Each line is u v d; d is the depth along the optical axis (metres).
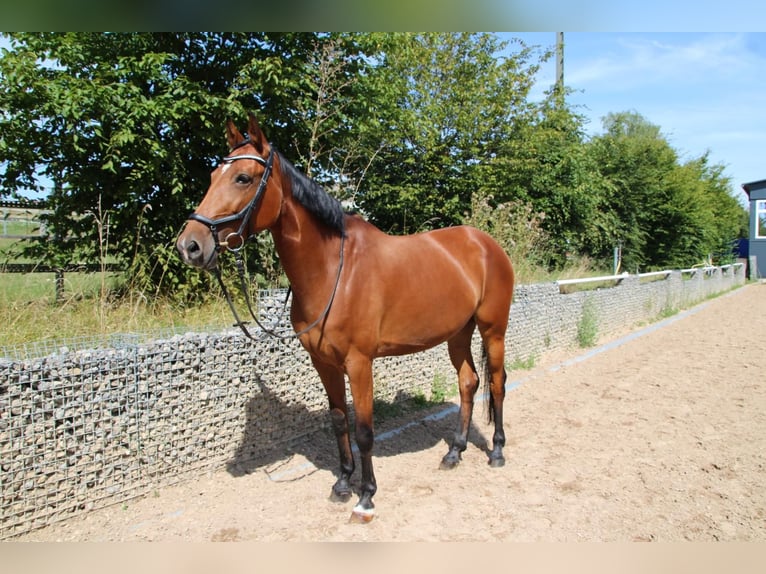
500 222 8.30
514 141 11.56
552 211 12.79
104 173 6.08
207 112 5.93
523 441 4.20
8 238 7.10
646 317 10.96
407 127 10.34
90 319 4.48
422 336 3.23
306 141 6.99
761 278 26.72
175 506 3.09
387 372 4.92
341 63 6.66
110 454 3.05
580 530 2.83
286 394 3.98
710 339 8.83
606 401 5.25
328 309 2.84
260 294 4.33
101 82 5.71
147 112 5.43
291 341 4.01
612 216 16.03
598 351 7.74
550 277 9.26
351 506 3.13
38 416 2.79
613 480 3.43
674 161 18.80
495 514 3.02
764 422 4.50
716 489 3.26
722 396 5.35
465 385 3.81
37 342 3.59
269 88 6.20
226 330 3.81
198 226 2.46
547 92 13.91
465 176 11.43
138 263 6.04
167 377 3.28
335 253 2.88
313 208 2.78
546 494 3.26
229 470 3.56
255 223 2.62
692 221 18.33
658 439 4.16
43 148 5.97
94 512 2.97
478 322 3.74
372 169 10.66
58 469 2.85
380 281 2.98
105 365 3.02
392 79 9.52
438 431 4.48
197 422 3.41
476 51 11.96
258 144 2.63
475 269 3.58
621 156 17.14
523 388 5.77
